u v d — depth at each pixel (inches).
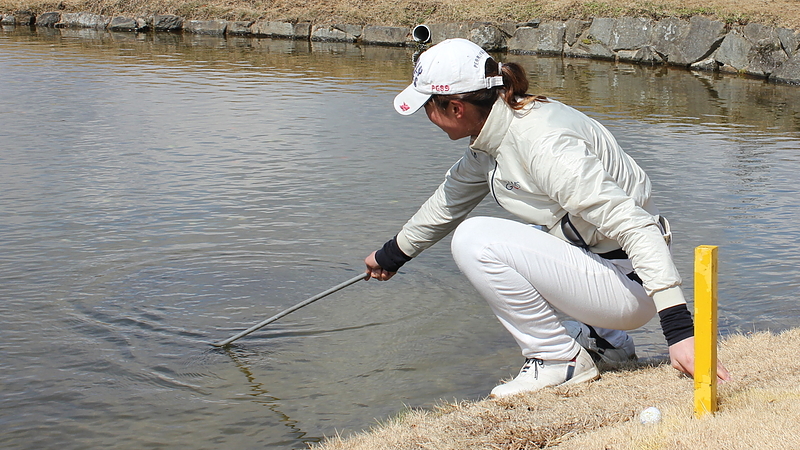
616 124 391.2
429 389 130.2
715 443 83.0
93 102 413.4
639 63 683.4
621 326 111.0
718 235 213.6
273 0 912.3
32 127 344.2
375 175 274.2
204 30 903.1
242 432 117.7
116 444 115.0
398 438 100.0
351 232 214.2
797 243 206.5
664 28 670.5
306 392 130.4
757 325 154.2
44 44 732.0
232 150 310.8
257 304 168.1
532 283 107.3
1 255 192.2
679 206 242.4
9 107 390.3
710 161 308.7
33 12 951.6
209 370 138.9
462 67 100.6
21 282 176.2
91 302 166.7
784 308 163.0
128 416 122.9
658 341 145.5
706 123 399.2
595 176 95.2
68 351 144.9
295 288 177.0
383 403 125.6
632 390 107.3
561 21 739.4
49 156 293.3
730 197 253.6
